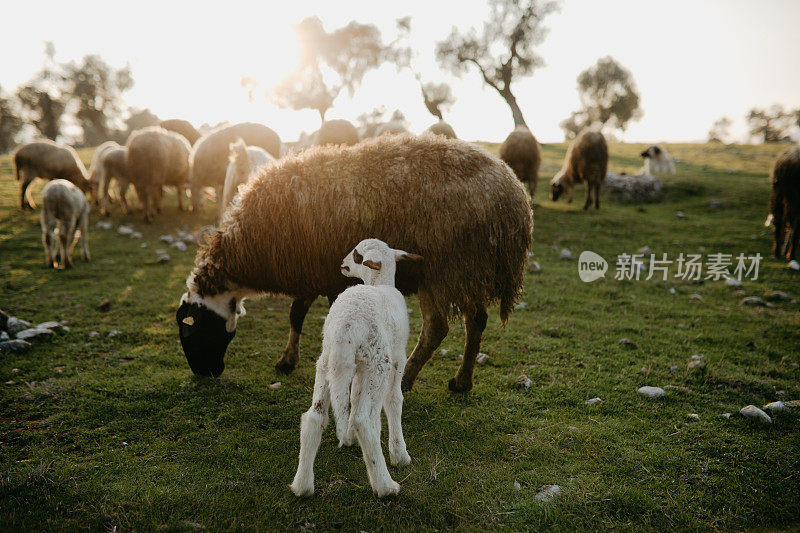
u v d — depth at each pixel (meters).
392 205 4.48
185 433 4.05
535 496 3.33
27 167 13.08
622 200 17.42
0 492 3.20
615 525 3.10
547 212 15.07
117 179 13.19
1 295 7.31
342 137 13.44
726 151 29.97
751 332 6.96
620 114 49.72
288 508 3.14
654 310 7.87
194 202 13.20
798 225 10.52
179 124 18.67
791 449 3.96
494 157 4.83
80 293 7.57
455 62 37.78
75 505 3.12
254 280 4.84
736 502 3.33
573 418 4.43
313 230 4.57
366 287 3.54
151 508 3.11
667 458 3.79
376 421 3.19
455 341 6.31
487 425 4.26
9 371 4.96
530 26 36.38
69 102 59.47
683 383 5.22
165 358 5.48
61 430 4.03
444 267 4.50
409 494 3.30
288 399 4.68
